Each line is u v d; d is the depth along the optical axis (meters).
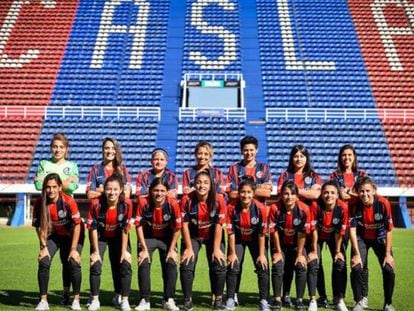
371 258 14.09
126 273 7.92
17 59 36.06
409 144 29.23
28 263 12.60
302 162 8.89
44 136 29.33
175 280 8.05
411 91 34.09
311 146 28.97
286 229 8.31
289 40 38.31
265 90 34.09
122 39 38.16
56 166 8.91
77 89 34.00
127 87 34.28
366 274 8.38
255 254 8.48
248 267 12.53
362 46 37.78
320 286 8.55
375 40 38.31
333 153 28.48
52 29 38.72
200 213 8.25
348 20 40.16
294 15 40.72
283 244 8.54
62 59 36.25
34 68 35.44
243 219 8.24
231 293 8.09
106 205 8.09
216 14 40.75
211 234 8.45
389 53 37.16
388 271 8.01
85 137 29.31
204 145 8.97
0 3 40.84
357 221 8.38
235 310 7.96
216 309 8.02
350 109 30.05
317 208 8.33
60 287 9.81
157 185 8.06
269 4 41.81
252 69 35.88
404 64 36.22
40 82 34.34
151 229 8.33
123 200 8.16
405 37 38.56
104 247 8.35
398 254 14.67
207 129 30.38
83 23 39.41
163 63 36.31
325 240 8.60
